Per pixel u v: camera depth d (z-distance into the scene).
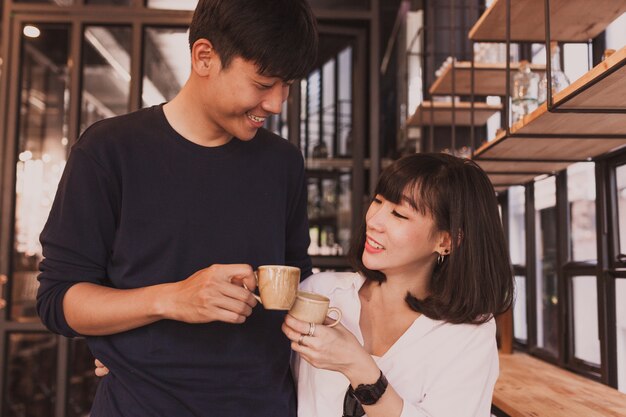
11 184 3.72
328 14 3.80
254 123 1.20
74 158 1.24
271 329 1.37
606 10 2.15
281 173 1.42
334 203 3.91
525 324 3.46
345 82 3.94
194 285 1.09
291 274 1.12
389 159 4.28
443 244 1.42
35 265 3.80
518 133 2.02
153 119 1.31
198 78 1.19
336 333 1.19
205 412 1.28
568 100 1.63
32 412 3.76
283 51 1.10
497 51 2.97
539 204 3.24
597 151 2.30
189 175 1.30
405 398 1.37
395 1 5.02
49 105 4.12
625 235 2.42
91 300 1.16
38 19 3.78
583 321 2.76
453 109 2.66
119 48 3.88
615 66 1.35
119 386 1.28
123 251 1.25
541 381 2.47
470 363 1.36
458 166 1.42
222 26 1.11
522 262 3.56
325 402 1.42
